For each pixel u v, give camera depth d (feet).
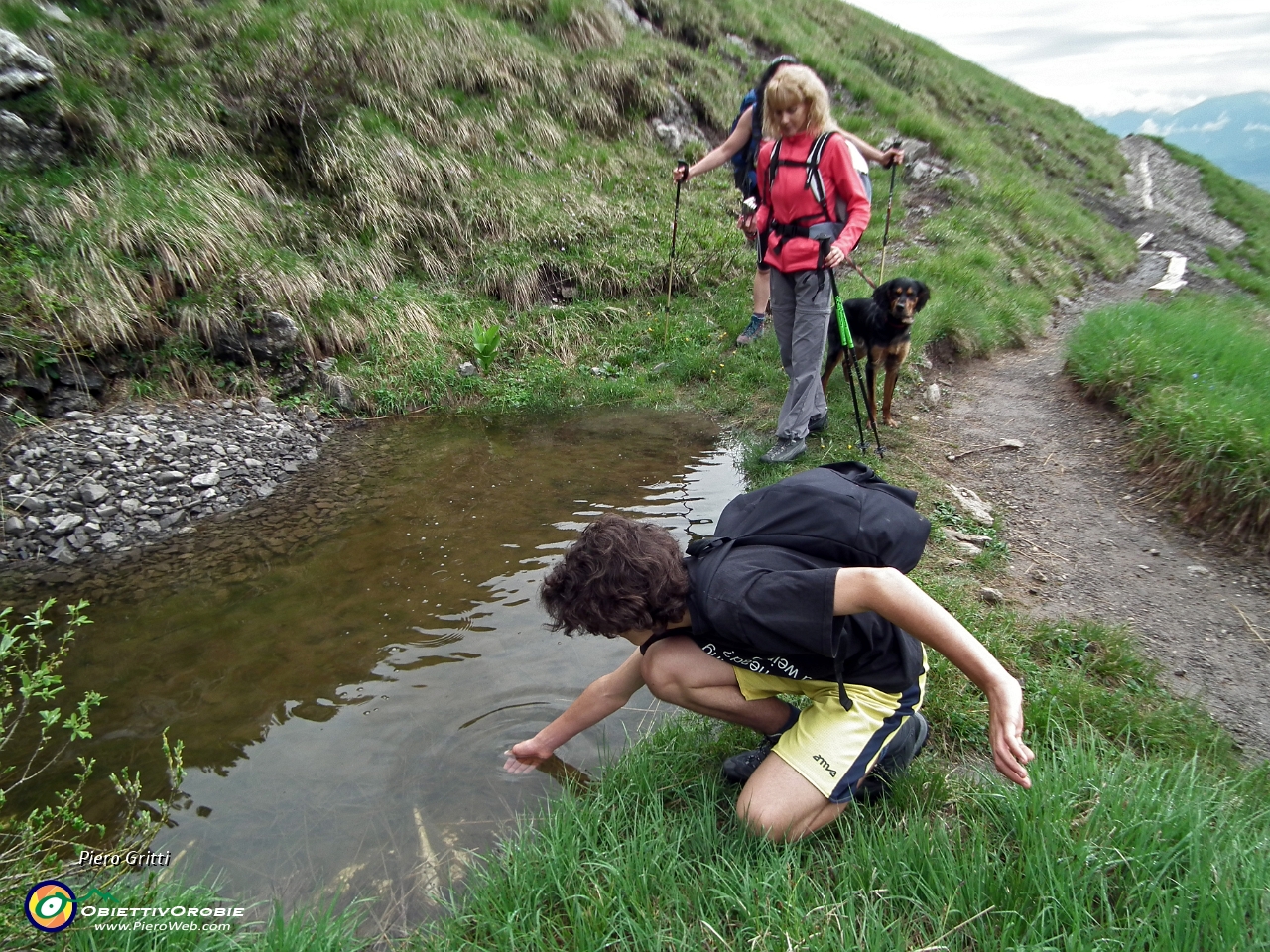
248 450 16.69
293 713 9.27
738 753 8.11
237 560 12.98
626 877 6.56
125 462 15.28
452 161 25.63
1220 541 12.84
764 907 6.07
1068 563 12.50
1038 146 54.24
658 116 33.17
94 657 10.44
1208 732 8.56
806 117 14.34
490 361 21.18
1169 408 15.30
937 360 22.26
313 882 7.06
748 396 19.65
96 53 22.77
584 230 25.91
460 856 7.29
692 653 7.18
